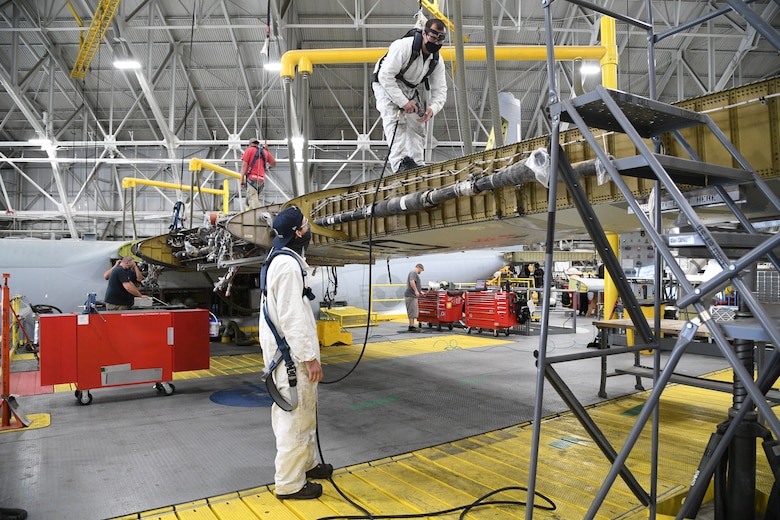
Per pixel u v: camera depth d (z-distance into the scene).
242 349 10.24
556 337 11.44
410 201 4.62
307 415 3.08
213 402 5.70
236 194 23.83
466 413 5.12
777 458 2.53
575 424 4.68
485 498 3.03
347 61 7.64
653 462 2.40
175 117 20.36
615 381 6.69
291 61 7.58
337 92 19.77
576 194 2.30
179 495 3.13
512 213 4.06
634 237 8.66
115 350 5.70
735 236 1.91
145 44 16.92
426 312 13.26
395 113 5.28
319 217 6.18
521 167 3.49
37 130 17.98
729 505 2.71
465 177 4.36
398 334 12.26
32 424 4.76
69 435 4.43
